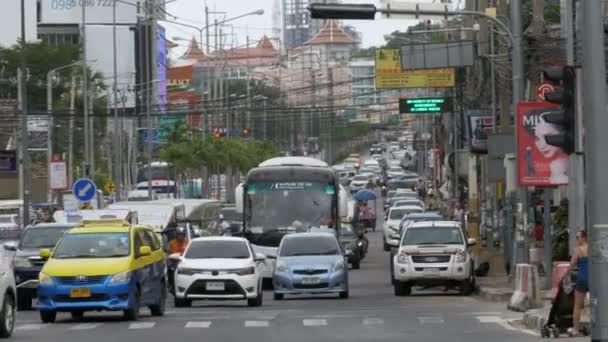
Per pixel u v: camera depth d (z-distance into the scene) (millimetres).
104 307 46000
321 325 44375
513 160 71250
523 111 55312
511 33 57344
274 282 64375
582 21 31047
